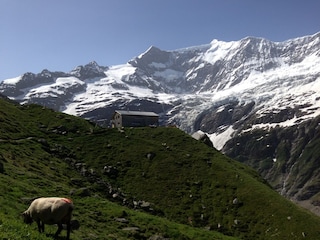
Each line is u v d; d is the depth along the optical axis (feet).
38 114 410.93
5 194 130.21
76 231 124.36
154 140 399.03
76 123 398.01
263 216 257.34
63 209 91.56
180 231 178.50
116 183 287.48
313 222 246.68
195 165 331.77
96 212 162.91
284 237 233.55
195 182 302.66
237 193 286.05
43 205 92.89
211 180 306.35
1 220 87.10
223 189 292.61
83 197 181.16
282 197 288.71
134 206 231.50
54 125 379.55
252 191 286.66
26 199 132.67
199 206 270.26
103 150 339.98
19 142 271.28
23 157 230.07
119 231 147.23
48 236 91.04
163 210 257.34
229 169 333.01
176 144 393.70
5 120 330.95
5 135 282.77
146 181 297.33
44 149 283.59
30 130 341.82
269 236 236.84
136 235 148.66
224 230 243.40
